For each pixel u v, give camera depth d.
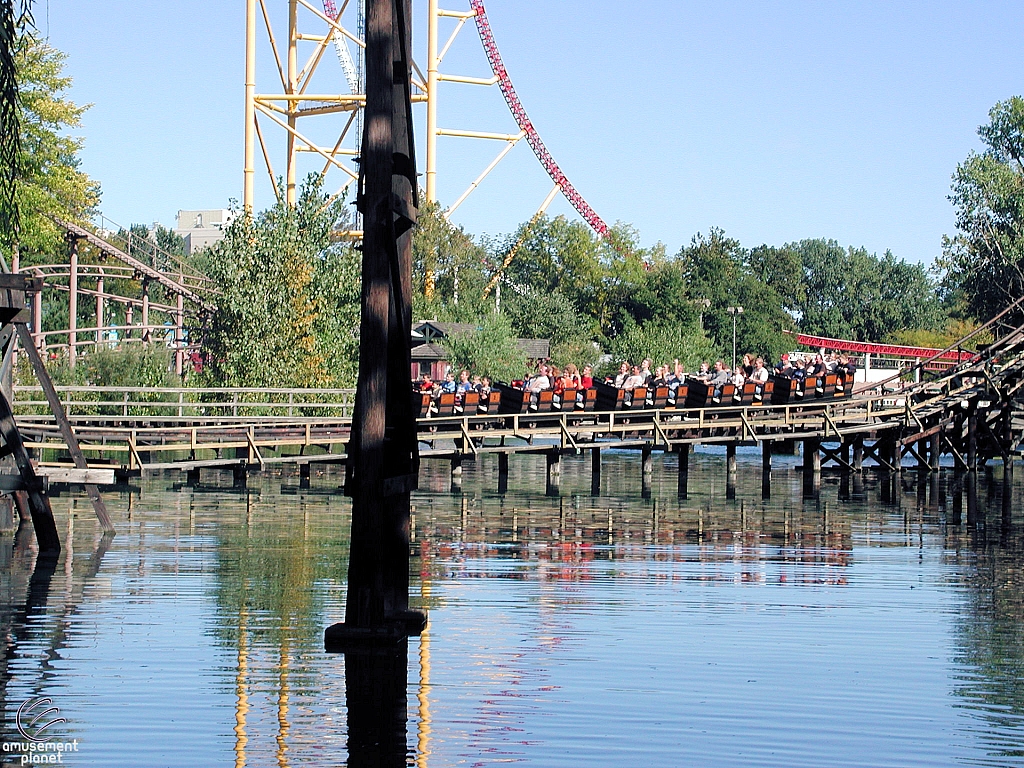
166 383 48.09
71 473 22.33
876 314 171.12
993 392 41.97
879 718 12.19
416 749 11.09
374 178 13.48
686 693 12.93
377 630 14.30
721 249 141.12
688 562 21.89
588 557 22.42
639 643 15.09
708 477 43.44
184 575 19.53
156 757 10.82
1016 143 86.62
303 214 52.19
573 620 16.42
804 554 23.06
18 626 15.60
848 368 43.19
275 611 16.62
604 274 128.00
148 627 15.57
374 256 13.48
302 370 49.53
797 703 12.64
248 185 59.94
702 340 97.81
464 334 78.44
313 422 37.16
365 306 13.58
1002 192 79.31
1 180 18.28
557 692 12.90
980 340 97.56
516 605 17.47
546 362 40.97
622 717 12.10
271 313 49.84
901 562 22.03
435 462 50.97
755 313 131.00
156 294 104.75
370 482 14.02
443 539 24.92
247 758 10.80
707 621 16.47
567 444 36.22
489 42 105.25
